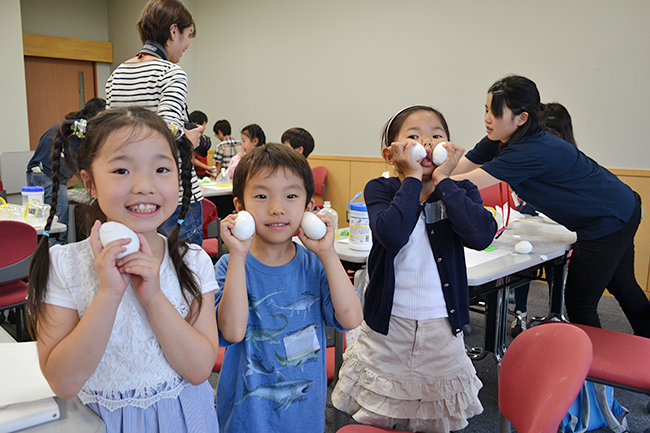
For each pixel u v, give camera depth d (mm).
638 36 3457
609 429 1927
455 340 1354
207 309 853
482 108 4316
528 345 1018
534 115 1944
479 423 1995
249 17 6078
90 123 757
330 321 1110
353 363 1438
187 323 784
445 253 1342
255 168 1019
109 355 770
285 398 1084
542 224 2639
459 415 1340
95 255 702
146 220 736
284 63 5809
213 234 3342
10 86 5297
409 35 4723
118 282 683
